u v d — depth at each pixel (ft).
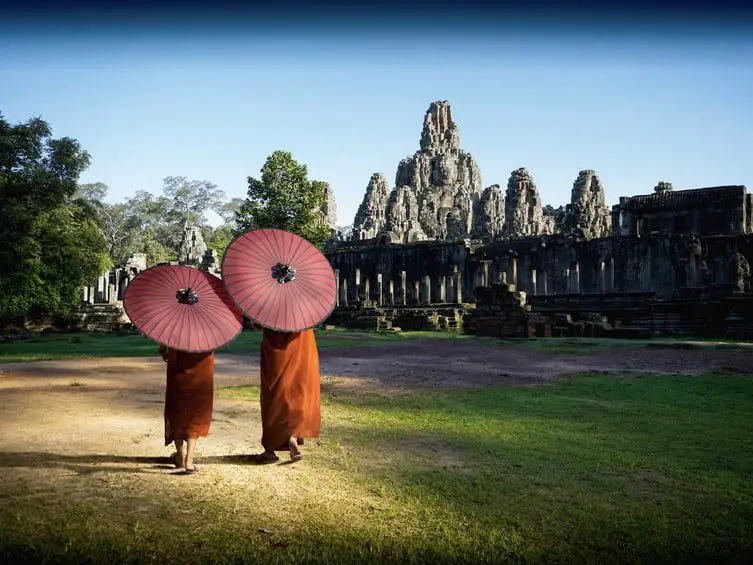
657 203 207.00
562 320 127.34
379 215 309.83
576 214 230.89
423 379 50.19
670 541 15.89
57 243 145.48
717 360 66.74
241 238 22.88
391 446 25.43
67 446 24.26
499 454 24.14
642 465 22.56
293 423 22.45
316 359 23.65
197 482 20.02
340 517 17.13
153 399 37.29
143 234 339.98
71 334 139.85
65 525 16.10
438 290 223.71
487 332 125.18
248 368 59.31
